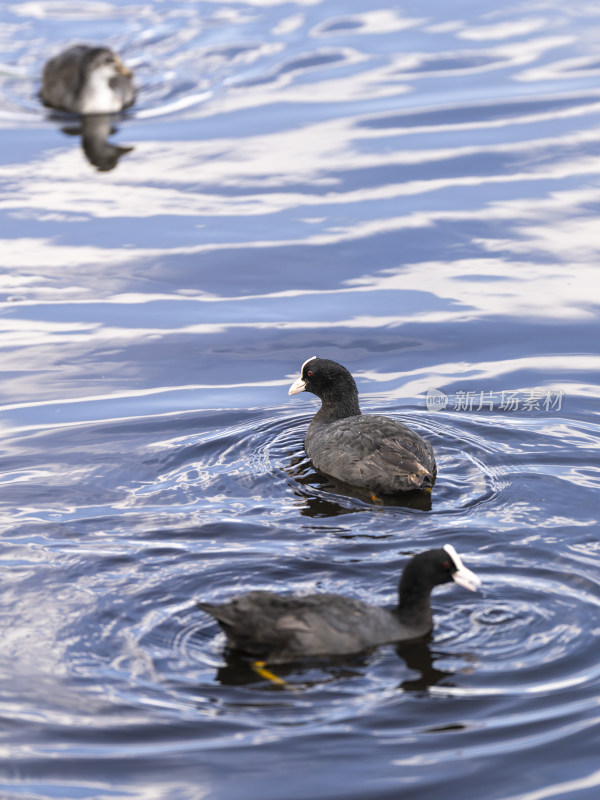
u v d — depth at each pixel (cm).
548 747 997
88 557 1295
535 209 2294
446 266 2117
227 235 2234
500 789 956
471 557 1300
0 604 1199
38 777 962
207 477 1519
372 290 2055
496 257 2141
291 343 1911
